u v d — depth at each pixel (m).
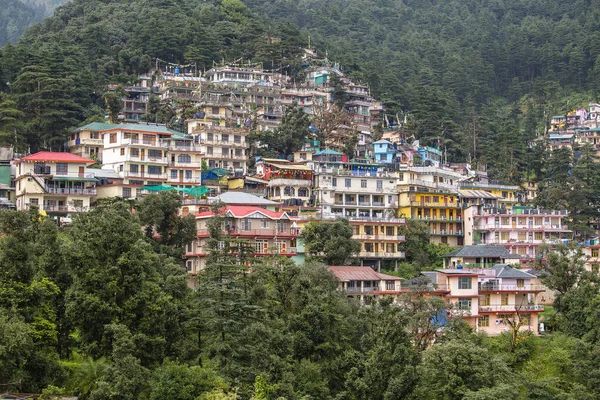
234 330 121.88
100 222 120.06
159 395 108.44
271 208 190.38
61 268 118.25
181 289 127.25
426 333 140.88
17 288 110.31
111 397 103.69
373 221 195.50
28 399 101.06
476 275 165.00
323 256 174.12
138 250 120.19
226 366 117.19
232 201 185.50
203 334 125.44
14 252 111.88
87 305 112.12
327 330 129.88
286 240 175.25
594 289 161.12
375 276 165.62
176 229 164.75
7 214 113.25
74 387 108.94
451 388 126.94
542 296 179.25
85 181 188.50
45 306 112.75
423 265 195.25
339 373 125.88
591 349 147.12
